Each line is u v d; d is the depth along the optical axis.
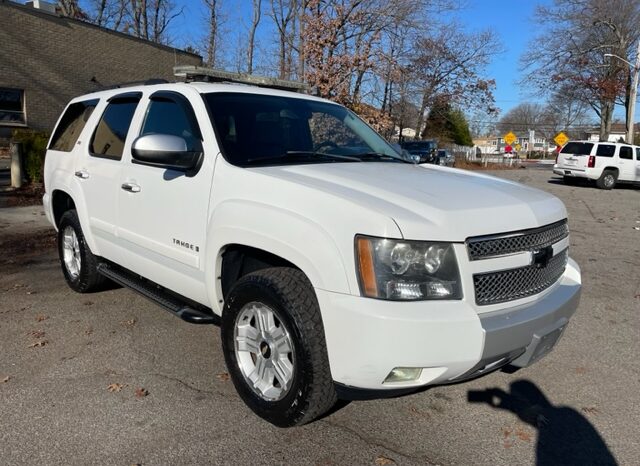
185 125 3.75
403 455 2.87
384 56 15.81
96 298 5.18
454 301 2.61
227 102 3.78
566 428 3.19
